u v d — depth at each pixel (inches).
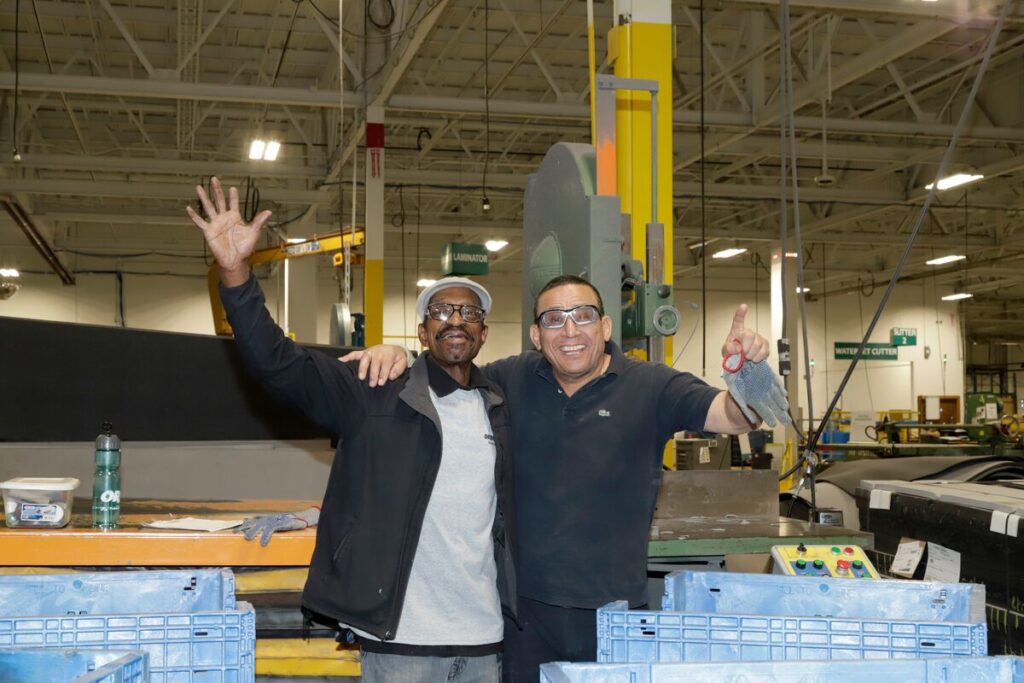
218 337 200.7
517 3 391.5
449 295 83.7
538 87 495.5
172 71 370.0
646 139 181.6
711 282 886.4
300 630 101.3
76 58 446.9
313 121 535.2
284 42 435.8
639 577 86.7
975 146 523.8
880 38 428.1
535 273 132.0
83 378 181.6
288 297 558.9
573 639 87.3
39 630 61.5
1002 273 855.7
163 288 760.3
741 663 53.9
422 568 81.1
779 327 618.2
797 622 63.5
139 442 187.8
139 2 398.6
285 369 79.2
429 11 303.1
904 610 69.4
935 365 920.9
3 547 96.7
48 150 575.2
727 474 125.9
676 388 87.1
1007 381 1103.0
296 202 538.6
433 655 79.7
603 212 118.7
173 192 523.8
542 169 137.9
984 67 90.7
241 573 100.9
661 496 123.6
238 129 549.6
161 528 101.7
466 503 82.0
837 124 419.2
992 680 54.4
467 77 479.5
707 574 72.0
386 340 816.9
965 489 124.6
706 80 471.2
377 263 407.2
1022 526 104.7
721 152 495.2
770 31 412.2
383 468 81.5
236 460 189.9
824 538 109.4
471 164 616.1
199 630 62.6
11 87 361.7
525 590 88.9
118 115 532.4
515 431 90.9
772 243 695.7
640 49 184.4
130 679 52.1
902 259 93.4
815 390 901.2
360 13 393.1
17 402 173.2
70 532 97.7
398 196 662.5
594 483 87.0
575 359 85.6
